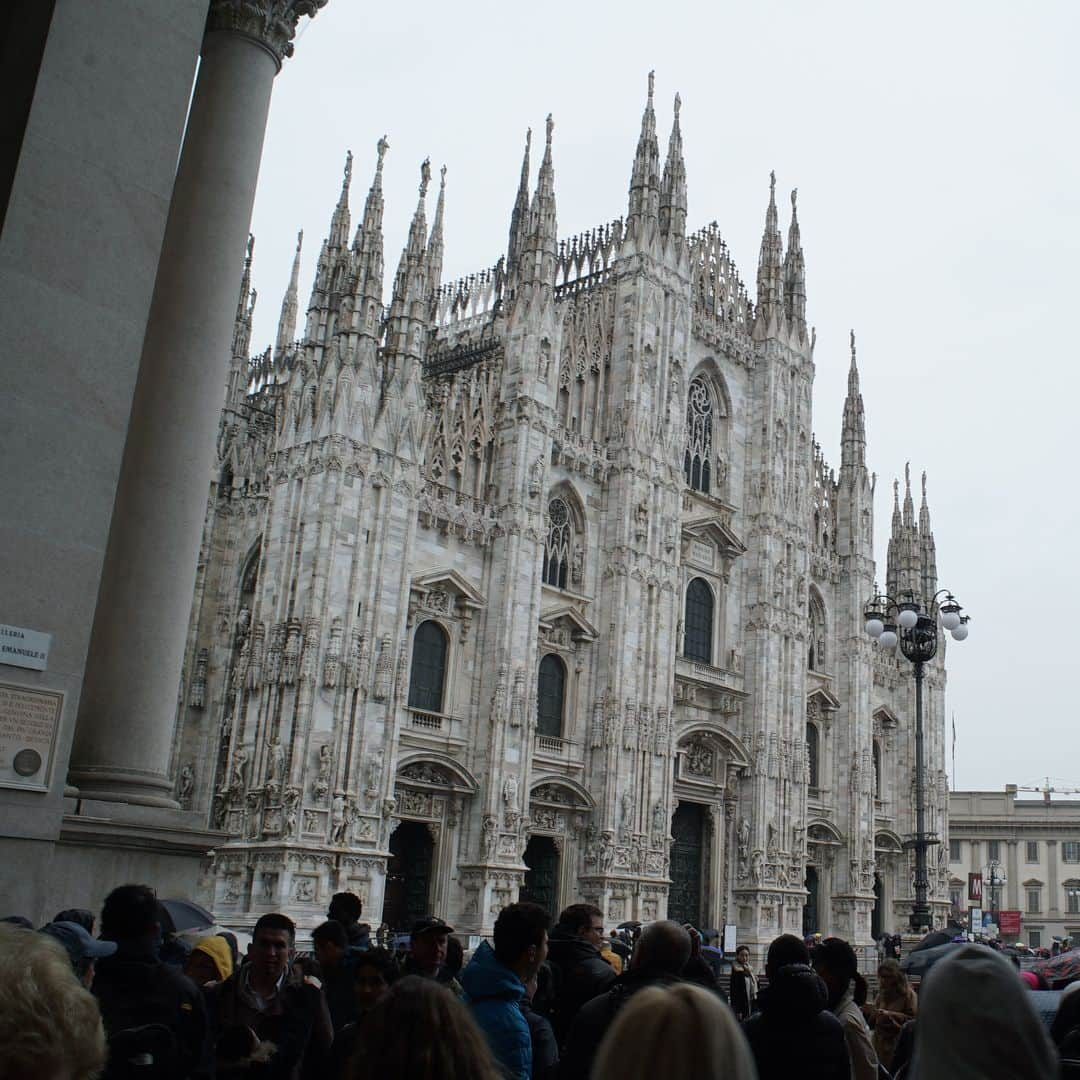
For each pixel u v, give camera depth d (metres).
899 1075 13.48
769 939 70.81
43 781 14.39
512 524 59.75
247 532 59.28
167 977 10.38
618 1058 4.91
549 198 65.56
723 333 78.75
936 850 88.62
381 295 55.53
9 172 15.45
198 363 20.05
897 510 94.88
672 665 67.06
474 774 57.34
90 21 15.79
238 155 20.94
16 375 14.56
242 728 51.34
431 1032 5.64
